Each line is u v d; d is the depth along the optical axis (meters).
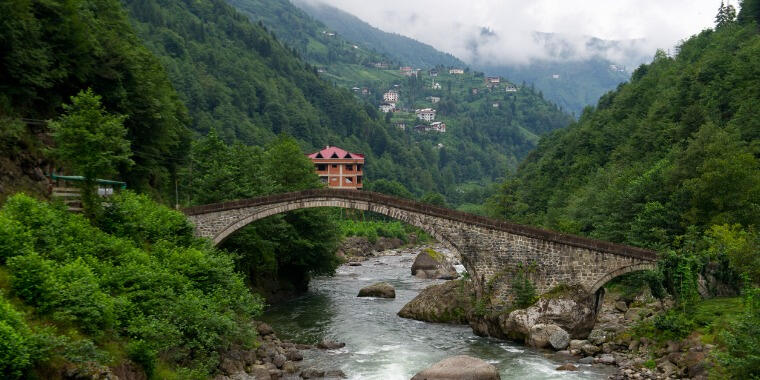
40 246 24.30
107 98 45.66
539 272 38.97
